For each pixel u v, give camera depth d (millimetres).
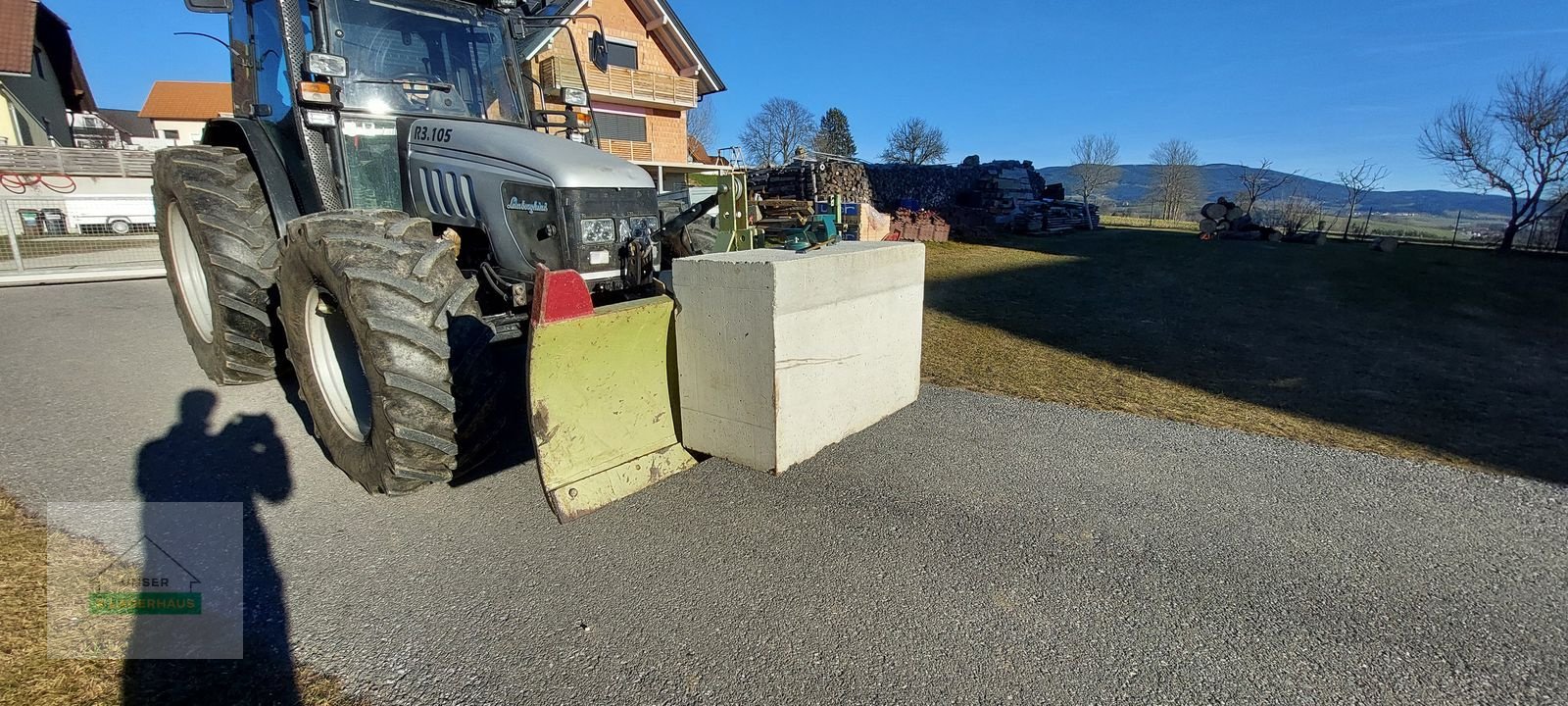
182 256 4594
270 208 4082
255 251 3947
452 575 2424
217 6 4004
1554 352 6516
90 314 6531
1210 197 46500
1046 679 1951
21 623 2064
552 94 4641
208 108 43094
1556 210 18141
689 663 1991
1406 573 2523
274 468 3248
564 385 2439
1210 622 2219
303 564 2473
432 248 2828
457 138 3564
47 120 27656
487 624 2158
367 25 3760
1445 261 15422
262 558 2498
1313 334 7090
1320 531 2824
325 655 2006
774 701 1849
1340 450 3746
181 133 43031
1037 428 4039
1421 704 1874
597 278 3322
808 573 2461
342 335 3215
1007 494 3129
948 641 2102
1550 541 2760
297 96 3545
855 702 1849
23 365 4777
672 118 25156
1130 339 6645
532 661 1993
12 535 2549
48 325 6035
